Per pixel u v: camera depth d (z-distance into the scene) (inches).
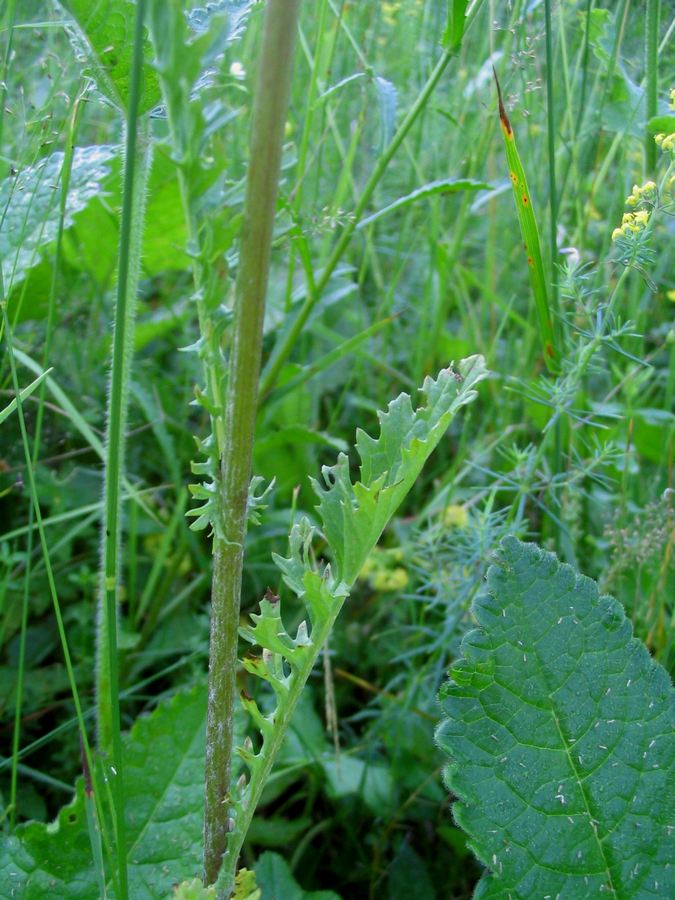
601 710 9.7
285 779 15.6
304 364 22.6
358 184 23.3
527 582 10.1
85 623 17.1
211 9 9.1
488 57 20.6
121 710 17.0
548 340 14.3
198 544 19.7
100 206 19.1
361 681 16.6
